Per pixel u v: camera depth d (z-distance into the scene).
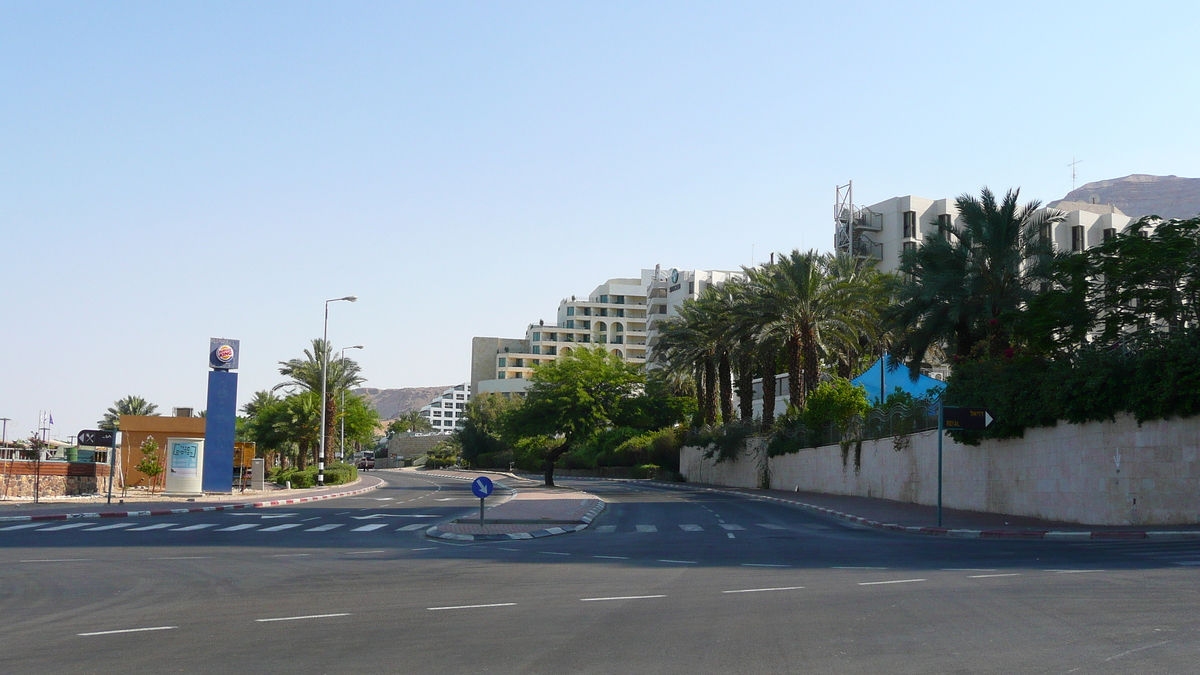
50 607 11.95
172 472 49.03
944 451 35.38
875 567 15.57
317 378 81.69
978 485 32.41
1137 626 9.25
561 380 72.12
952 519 29.03
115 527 27.09
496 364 196.62
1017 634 8.96
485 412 140.62
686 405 78.94
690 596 12.10
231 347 50.75
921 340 38.53
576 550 20.09
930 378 60.91
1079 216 102.75
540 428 70.44
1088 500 25.61
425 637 9.41
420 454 176.50
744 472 64.25
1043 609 10.42
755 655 8.23
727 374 71.19
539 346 184.75
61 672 8.06
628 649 8.59
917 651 8.27
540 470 112.81
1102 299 28.22
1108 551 17.88
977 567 15.26
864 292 53.53
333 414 80.56
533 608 11.26
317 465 71.81
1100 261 27.19
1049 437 27.78
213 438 49.94
